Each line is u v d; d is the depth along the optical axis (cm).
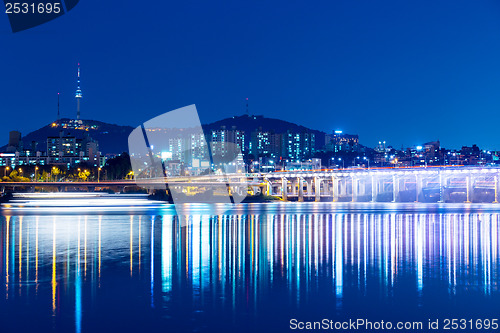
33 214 14000
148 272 5078
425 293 4288
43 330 3372
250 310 3809
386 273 5038
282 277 4859
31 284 4553
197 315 3684
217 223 10806
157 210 16375
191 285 4534
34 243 7238
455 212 15662
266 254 6203
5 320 3553
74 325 3462
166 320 3575
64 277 4838
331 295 4222
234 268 5281
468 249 6594
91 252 6400
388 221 11450
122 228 9569
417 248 6688
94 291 4316
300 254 6197
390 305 3962
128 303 3962
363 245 7000
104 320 3562
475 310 3838
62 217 12800
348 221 11444
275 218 12525
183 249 6669
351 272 5081
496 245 6975
